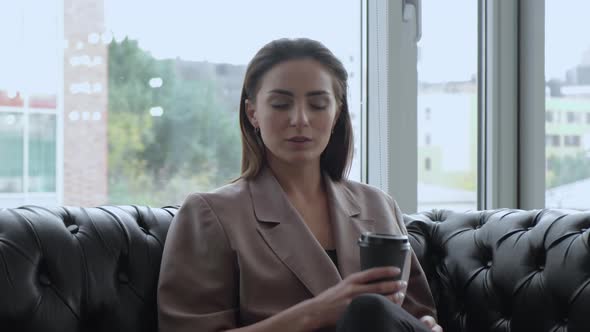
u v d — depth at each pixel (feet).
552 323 5.16
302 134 5.02
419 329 4.06
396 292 4.29
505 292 5.50
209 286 4.80
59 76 6.27
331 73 5.22
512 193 8.47
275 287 4.83
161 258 5.26
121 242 5.11
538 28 8.32
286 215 5.07
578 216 5.39
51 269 4.71
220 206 5.04
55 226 4.84
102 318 4.90
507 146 8.43
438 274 6.04
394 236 4.26
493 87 8.35
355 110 7.80
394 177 7.78
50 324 4.57
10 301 4.43
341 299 4.32
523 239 5.54
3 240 4.58
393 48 7.73
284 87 5.03
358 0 7.78
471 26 8.34
